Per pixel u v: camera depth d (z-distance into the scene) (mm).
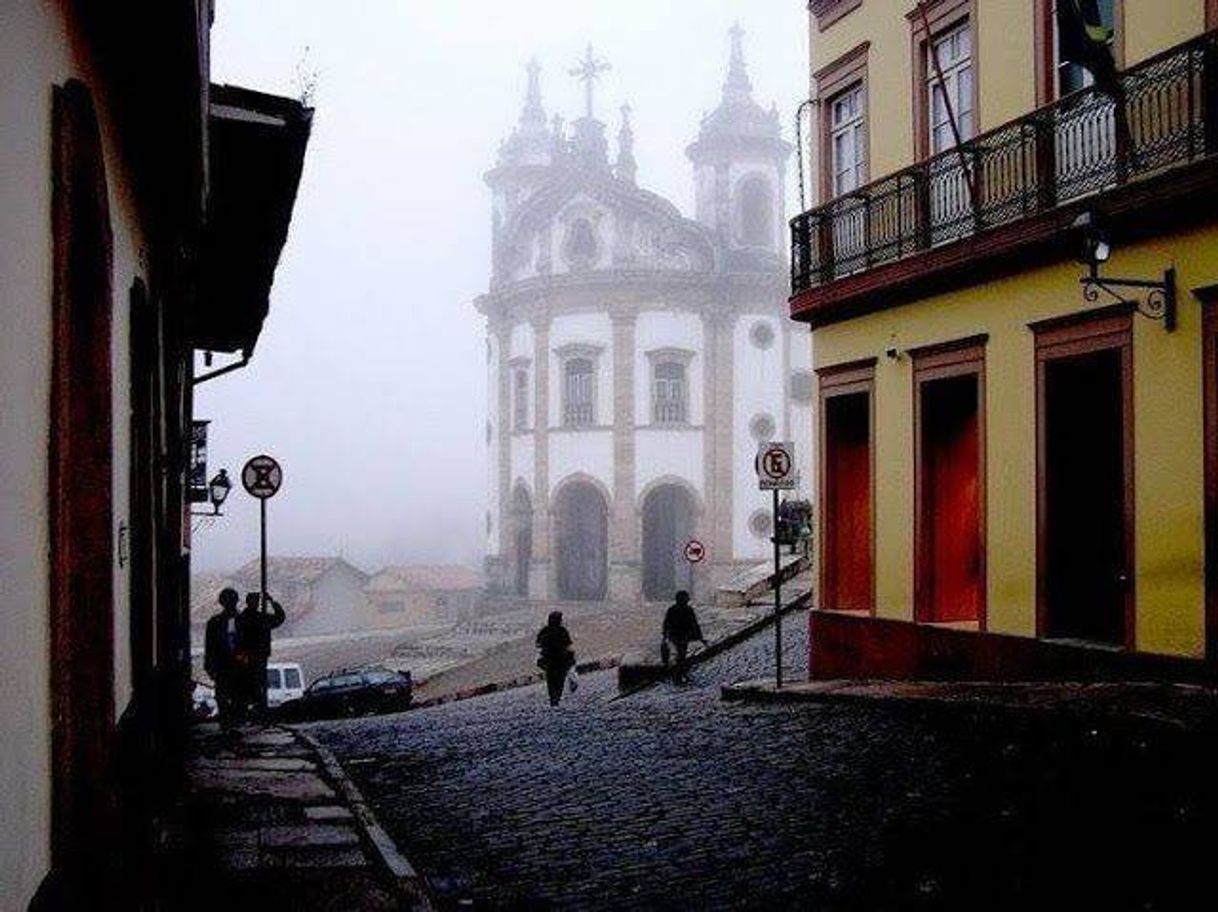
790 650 21922
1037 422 13484
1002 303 14062
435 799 9195
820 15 18312
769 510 56000
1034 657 13391
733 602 29094
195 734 13820
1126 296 12156
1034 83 13859
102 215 4969
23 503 3479
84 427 5188
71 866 4145
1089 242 11352
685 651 20812
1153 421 11867
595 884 6570
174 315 10820
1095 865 6172
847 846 6980
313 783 9656
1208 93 11125
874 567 16594
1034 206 13656
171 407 10453
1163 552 11742
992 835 6926
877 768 9266
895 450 16141
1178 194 11289
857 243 17000
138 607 7352
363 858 7105
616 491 54562
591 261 56062
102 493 5195
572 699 21625
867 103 17078
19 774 3391
